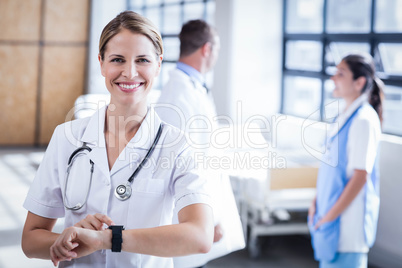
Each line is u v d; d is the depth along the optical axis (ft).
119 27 3.76
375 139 8.13
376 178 8.50
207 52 7.23
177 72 7.04
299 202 12.46
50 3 25.55
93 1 25.77
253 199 12.78
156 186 3.93
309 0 15.61
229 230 6.82
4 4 25.13
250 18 16.38
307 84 15.74
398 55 12.60
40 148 25.79
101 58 3.92
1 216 15.37
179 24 20.94
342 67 8.55
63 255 3.49
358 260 8.20
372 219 8.22
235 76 16.42
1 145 25.86
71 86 26.18
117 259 3.90
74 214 3.99
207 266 12.47
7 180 19.60
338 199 8.12
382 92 8.93
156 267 4.07
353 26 14.05
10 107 25.77
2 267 11.64
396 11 12.66
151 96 14.75
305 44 15.80
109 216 3.91
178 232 3.54
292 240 14.49
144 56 3.81
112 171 3.93
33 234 3.92
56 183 4.07
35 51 25.70
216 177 6.41
